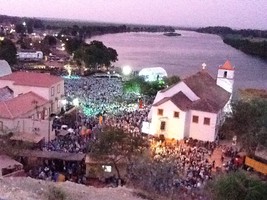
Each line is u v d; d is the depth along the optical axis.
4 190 23.25
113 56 145.38
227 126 53.81
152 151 44.28
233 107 54.09
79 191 26.27
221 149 50.69
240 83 131.12
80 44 172.50
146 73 98.62
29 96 57.16
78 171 39.62
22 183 26.02
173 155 44.72
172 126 55.41
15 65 127.62
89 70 129.50
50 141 47.19
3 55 122.81
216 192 24.86
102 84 92.00
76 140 47.91
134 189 30.05
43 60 150.50
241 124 52.06
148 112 64.31
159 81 87.06
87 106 68.19
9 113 49.56
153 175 32.47
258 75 158.75
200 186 34.53
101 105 69.44
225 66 73.50
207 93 60.25
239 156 45.97
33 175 36.84
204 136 55.09
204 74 69.62
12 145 41.19
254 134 45.78
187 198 31.28
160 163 34.53
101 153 38.72
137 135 43.44
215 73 154.12
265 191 23.73
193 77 63.78
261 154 44.28
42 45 190.62
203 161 44.56
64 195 24.53
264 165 42.06
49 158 40.47
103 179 38.50
